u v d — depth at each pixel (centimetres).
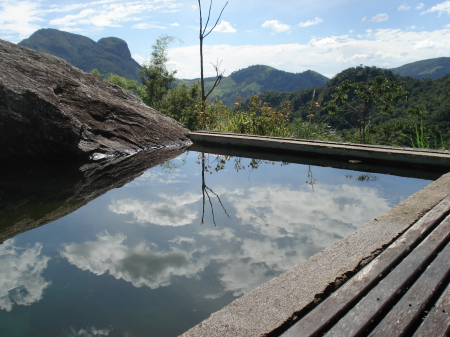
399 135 647
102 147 464
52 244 193
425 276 123
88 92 519
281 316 106
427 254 138
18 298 140
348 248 149
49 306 135
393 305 108
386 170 391
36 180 336
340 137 676
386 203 273
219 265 169
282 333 99
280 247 190
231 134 568
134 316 129
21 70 442
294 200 283
